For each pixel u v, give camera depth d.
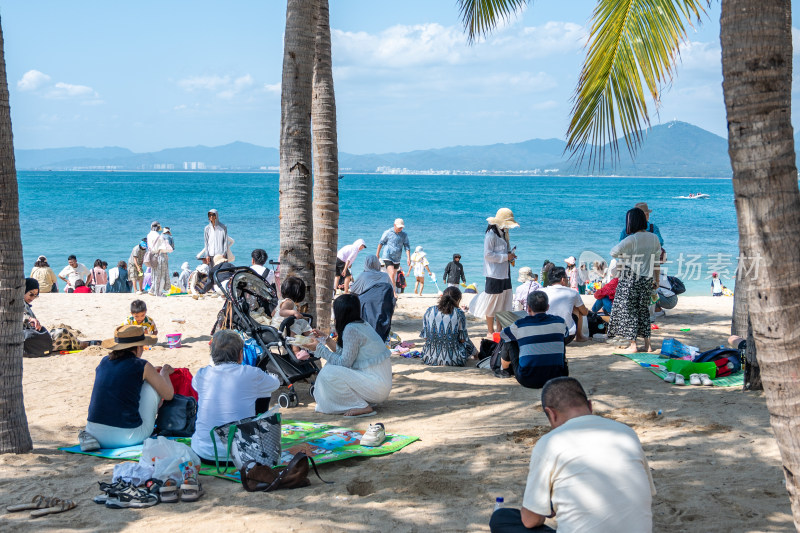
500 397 7.46
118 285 19.72
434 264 30.59
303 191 8.31
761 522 4.15
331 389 6.93
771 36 2.99
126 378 5.81
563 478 3.12
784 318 3.03
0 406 5.55
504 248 10.28
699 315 13.20
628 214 9.28
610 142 6.91
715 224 56.34
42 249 33.81
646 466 3.19
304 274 8.37
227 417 5.45
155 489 4.68
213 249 15.99
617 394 7.32
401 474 5.16
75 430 6.45
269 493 4.83
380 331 8.70
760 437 5.65
